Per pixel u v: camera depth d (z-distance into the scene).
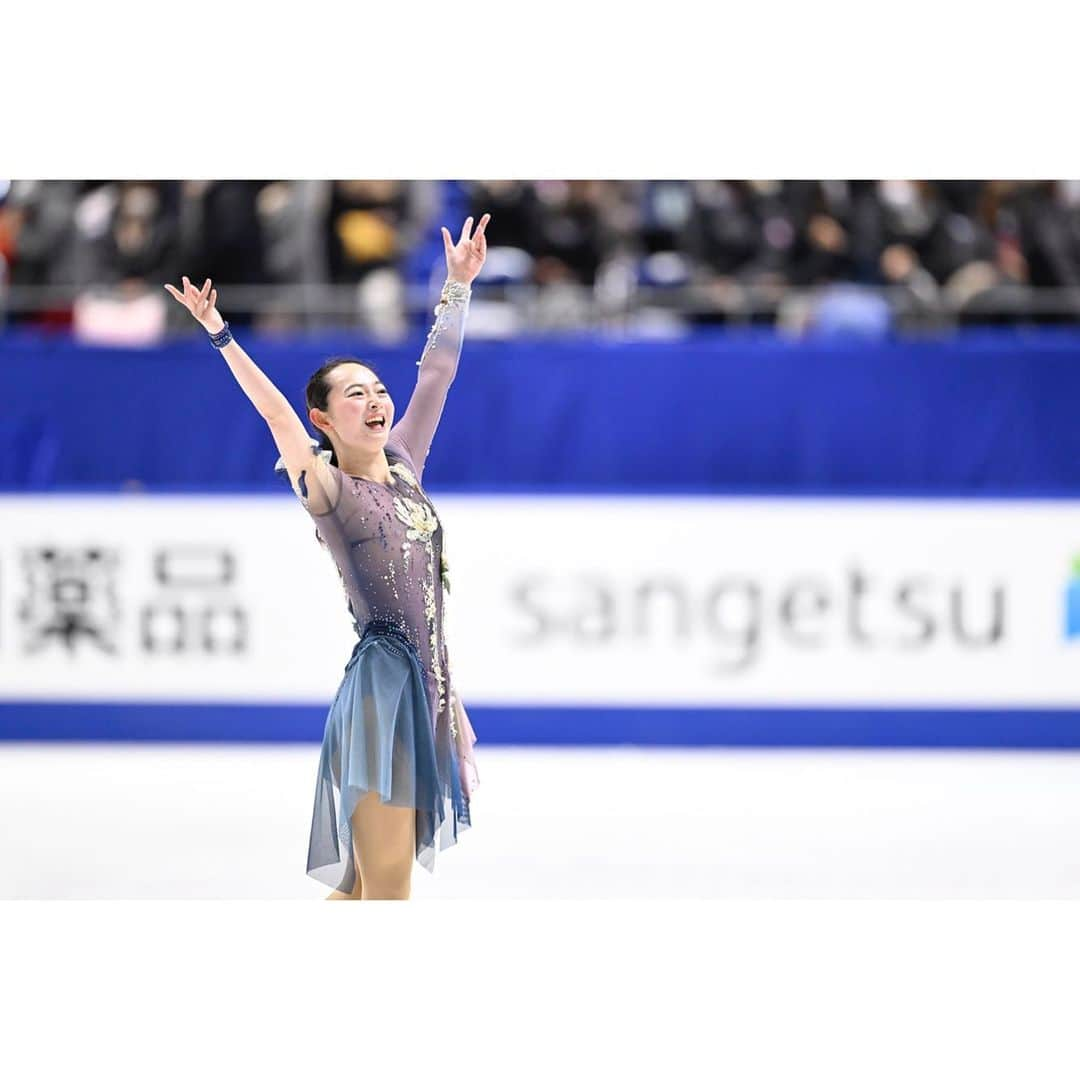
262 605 24.08
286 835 18.47
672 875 16.73
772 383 23.58
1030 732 23.94
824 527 23.77
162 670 24.17
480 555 23.83
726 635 23.91
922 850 17.97
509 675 23.98
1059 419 23.48
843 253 28.83
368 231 28.53
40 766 22.80
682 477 23.75
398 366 23.34
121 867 16.91
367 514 12.96
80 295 27.38
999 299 26.61
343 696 12.91
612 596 23.88
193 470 23.97
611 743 24.00
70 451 23.95
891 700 23.92
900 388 23.53
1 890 15.91
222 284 28.11
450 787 13.24
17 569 24.12
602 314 26.84
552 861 17.33
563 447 23.73
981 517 23.69
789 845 18.17
